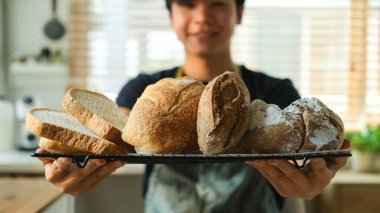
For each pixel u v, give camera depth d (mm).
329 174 558
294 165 542
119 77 1784
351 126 1764
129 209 1291
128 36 1781
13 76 1770
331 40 1761
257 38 1771
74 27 1771
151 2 1777
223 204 882
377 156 1532
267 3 1759
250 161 518
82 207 1138
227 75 527
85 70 1787
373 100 1770
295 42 1770
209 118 502
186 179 899
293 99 886
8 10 1802
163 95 553
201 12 821
